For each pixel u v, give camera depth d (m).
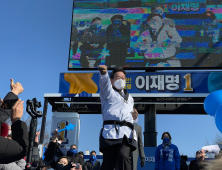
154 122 11.80
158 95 11.31
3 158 1.90
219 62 11.95
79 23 12.92
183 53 12.16
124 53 12.38
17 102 2.12
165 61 12.13
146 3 12.89
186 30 12.40
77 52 12.55
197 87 11.50
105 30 12.75
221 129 4.75
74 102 12.01
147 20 12.69
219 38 12.21
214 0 12.65
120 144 2.71
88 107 13.45
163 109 13.42
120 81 2.87
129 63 12.27
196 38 12.27
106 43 12.59
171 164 6.48
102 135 2.74
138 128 6.06
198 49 12.15
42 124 11.27
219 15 12.45
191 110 13.48
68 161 5.86
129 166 2.64
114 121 2.74
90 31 12.78
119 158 2.64
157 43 12.37
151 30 12.55
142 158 6.05
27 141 2.04
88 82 12.07
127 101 2.88
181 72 11.72
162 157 6.62
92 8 13.06
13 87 2.26
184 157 9.62
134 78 11.80
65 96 11.69
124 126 2.74
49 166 5.66
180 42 12.28
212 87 11.43
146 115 11.95
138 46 12.41
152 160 9.84
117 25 12.76
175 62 12.09
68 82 12.13
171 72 11.77
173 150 6.59
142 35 12.52
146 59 12.23
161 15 12.67
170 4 12.76
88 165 8.41
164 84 11.65
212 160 1.09
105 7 13.03
